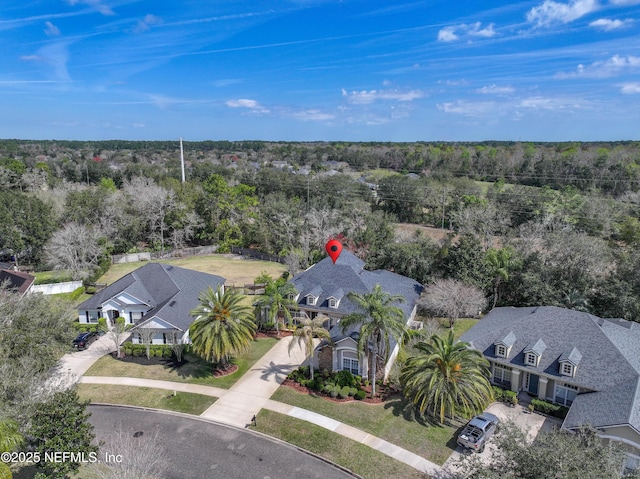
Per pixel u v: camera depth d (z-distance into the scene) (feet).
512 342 111.96
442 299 148.97
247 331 120.06
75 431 74.08
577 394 99.50
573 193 260.42
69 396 77.30
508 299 165.07
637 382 90.33
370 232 205.87
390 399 108.06
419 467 84.64
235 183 335.06
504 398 107.34
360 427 97.09
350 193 324.80
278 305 145.48
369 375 118.11
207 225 280.31
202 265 237.66
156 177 374.22
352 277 150.82
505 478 59.06
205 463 86.53
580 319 112.57
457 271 162.91
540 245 184.65
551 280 152.56
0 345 96.43
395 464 85.51
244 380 118.62
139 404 107.86
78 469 81.20
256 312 149.18
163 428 98.17
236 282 205.26
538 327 114.32
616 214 225.15
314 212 245.04
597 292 144.97
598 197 261.24
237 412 103.86
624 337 109.29
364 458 87.30
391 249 188.44
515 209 252.01
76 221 233.55
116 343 132.36
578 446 65.77
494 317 130.82
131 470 77.71
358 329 120.16
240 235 272.10
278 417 101.50
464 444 88.63
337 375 114.21
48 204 236.84
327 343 122.83
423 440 92.53
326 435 94.58
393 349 123.34
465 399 95.25
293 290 148.25
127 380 119.44
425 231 274.77
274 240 252.01
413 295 161.48
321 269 159.63
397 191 311.27
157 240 263.90
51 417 73.31
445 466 84.74
